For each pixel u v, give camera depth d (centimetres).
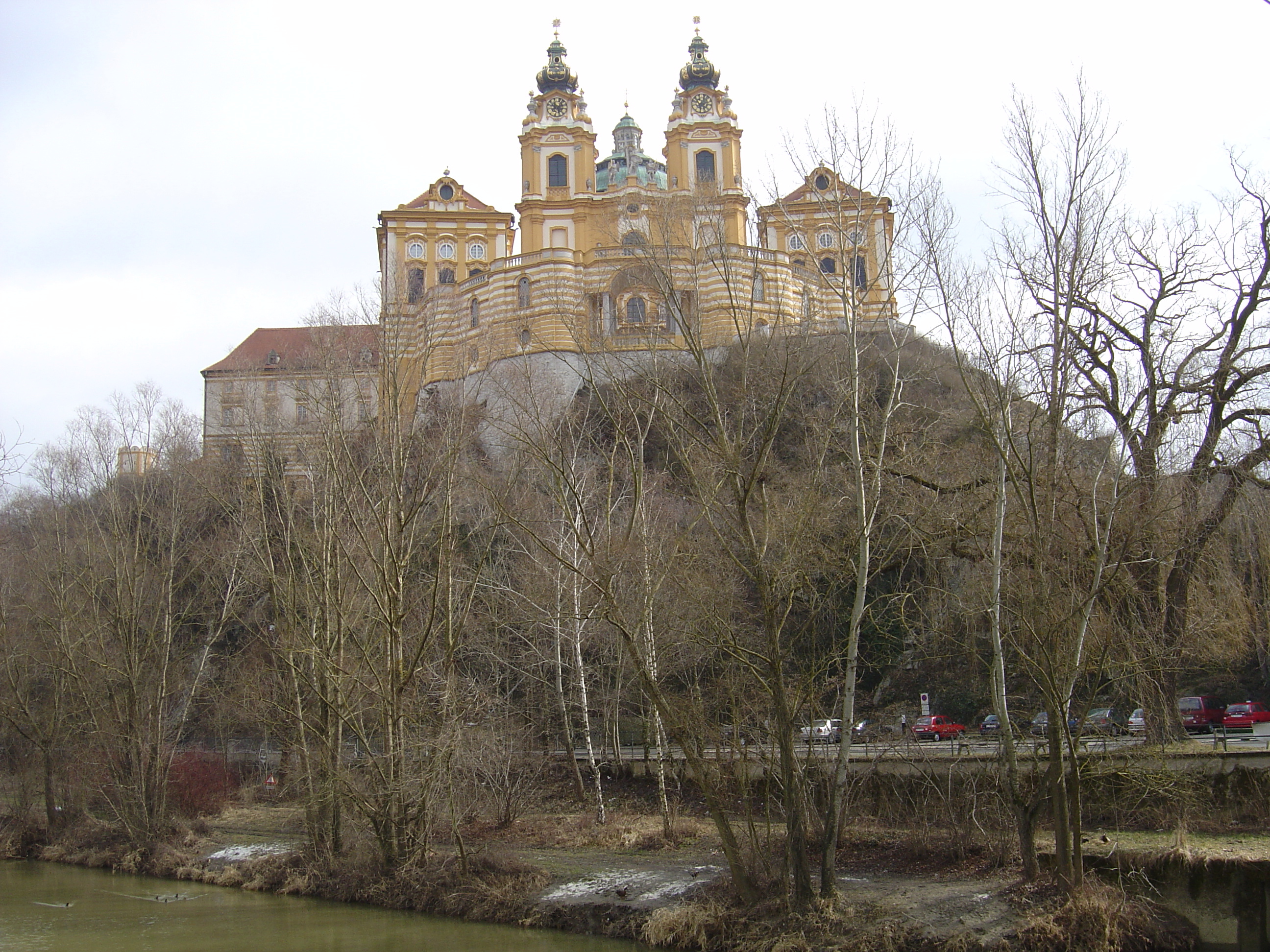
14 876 3481
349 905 2761
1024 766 2367
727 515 2273
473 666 3678
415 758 2758
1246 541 2853
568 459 3344
